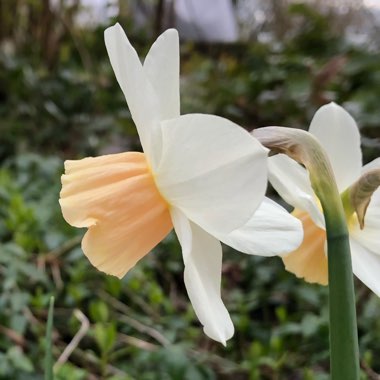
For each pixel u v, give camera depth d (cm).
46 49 106
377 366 48
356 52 96
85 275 54
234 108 87
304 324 46
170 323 50
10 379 41
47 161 71
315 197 22
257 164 16
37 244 55
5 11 107
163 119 19
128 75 19
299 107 83
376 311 50
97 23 117
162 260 61
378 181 19
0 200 62
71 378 41
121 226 19
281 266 57
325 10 137
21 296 46
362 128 77
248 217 17
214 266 19
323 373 47
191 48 122
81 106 97
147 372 46
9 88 96
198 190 18
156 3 118
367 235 21
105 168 20
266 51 112
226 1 139
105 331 44
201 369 44
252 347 46
